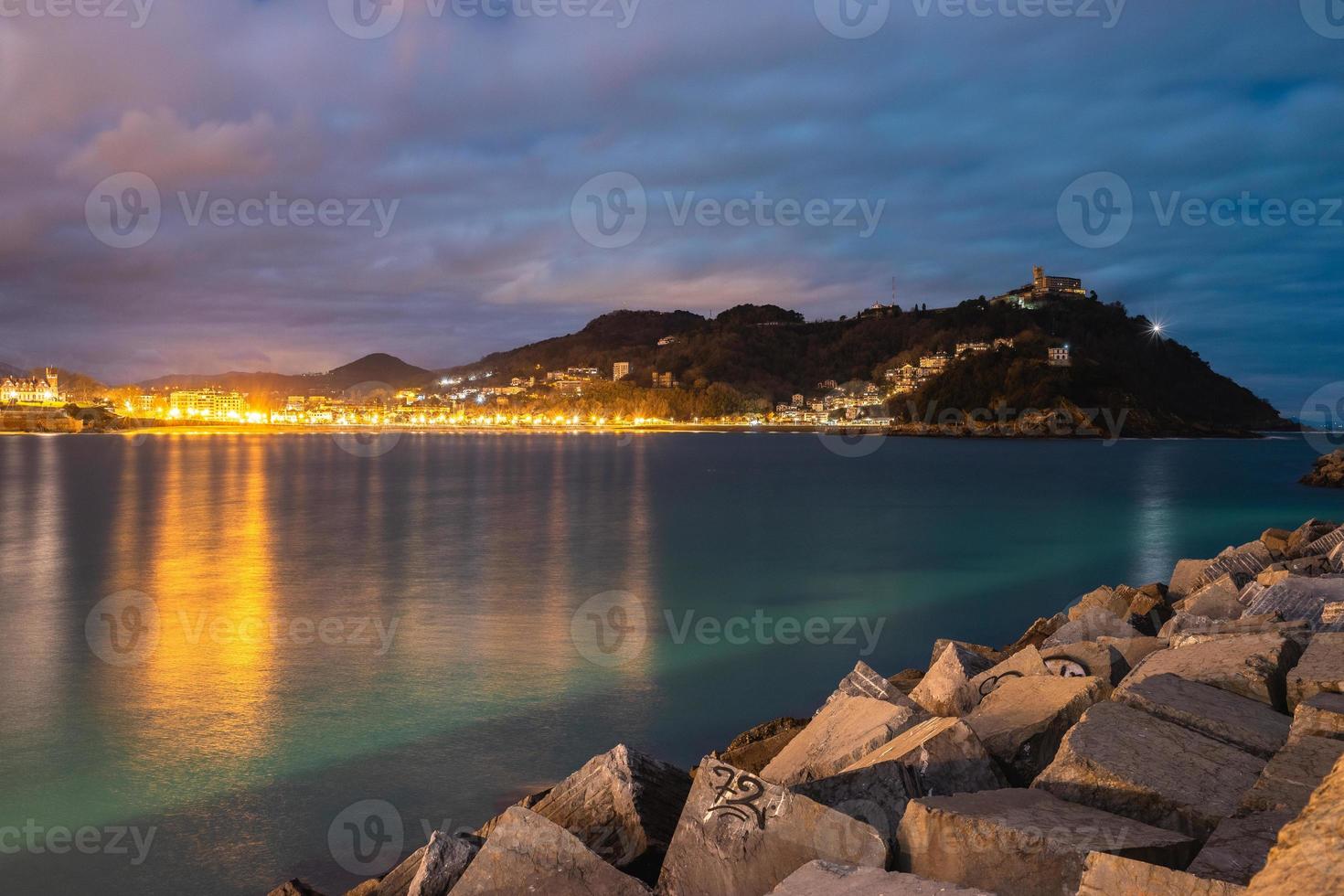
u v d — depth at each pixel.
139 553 41.62
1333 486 85.62
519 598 29.33
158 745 14.64
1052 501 72.94
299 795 12.60
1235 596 13.45
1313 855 2.96
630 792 6.57
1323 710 5.71
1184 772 5.44
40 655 21.06
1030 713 7.46
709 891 5.13
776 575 34.44
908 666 20.00
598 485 94.38
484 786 12.92
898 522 55.91
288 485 93.19
